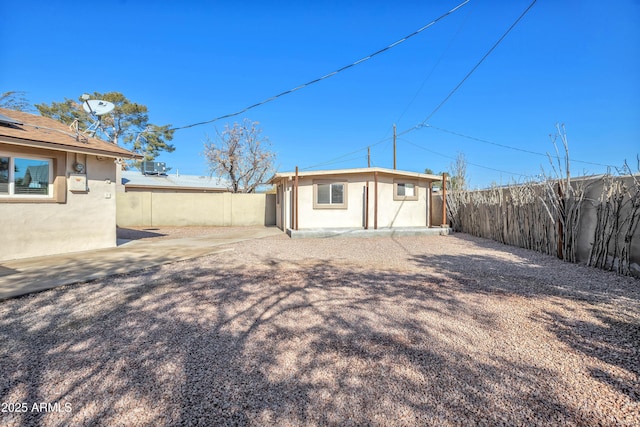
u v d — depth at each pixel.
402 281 5.21
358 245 9.52
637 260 5.36
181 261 6.71
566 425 1.86
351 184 12.70
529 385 2.27
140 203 16.45
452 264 6.62
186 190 23.22
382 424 1.88
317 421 1.90
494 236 10.47
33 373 2.38
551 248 7.61
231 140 21.20
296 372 2.44
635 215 5.37
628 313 3.68
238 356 2.69
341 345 2.90
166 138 30.12
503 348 2.84
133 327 3.26
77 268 5.79
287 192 13.62
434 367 2.52
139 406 2.02
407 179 13.60
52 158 7.38
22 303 3.93
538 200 8.08
